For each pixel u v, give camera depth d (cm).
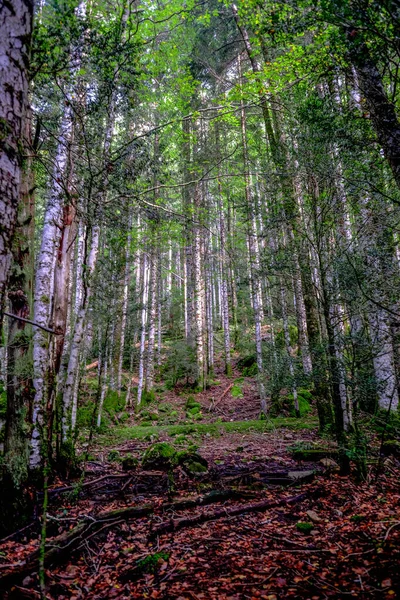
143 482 559
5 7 183
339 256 505
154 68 777
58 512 444
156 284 1808
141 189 776
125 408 1378
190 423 1213
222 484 534
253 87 762
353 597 238
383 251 486
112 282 704
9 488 411
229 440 909
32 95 462
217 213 1433
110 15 608
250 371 1705
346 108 458
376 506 409
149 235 1058
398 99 391
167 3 759
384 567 268
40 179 559
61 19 368
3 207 179
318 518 393
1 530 391
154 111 959
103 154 515
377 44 336
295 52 594
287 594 250
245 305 1853
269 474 578
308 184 554
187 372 1678
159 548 346
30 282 480
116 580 296
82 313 654
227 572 292
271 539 351
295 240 652
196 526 397
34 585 289
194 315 1823
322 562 294
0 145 178
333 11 301
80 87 471
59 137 514
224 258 1655
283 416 1148
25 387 457
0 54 180
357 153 450
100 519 399
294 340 1560
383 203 464
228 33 1183
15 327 456
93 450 820
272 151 916
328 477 538
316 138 477
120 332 1410
